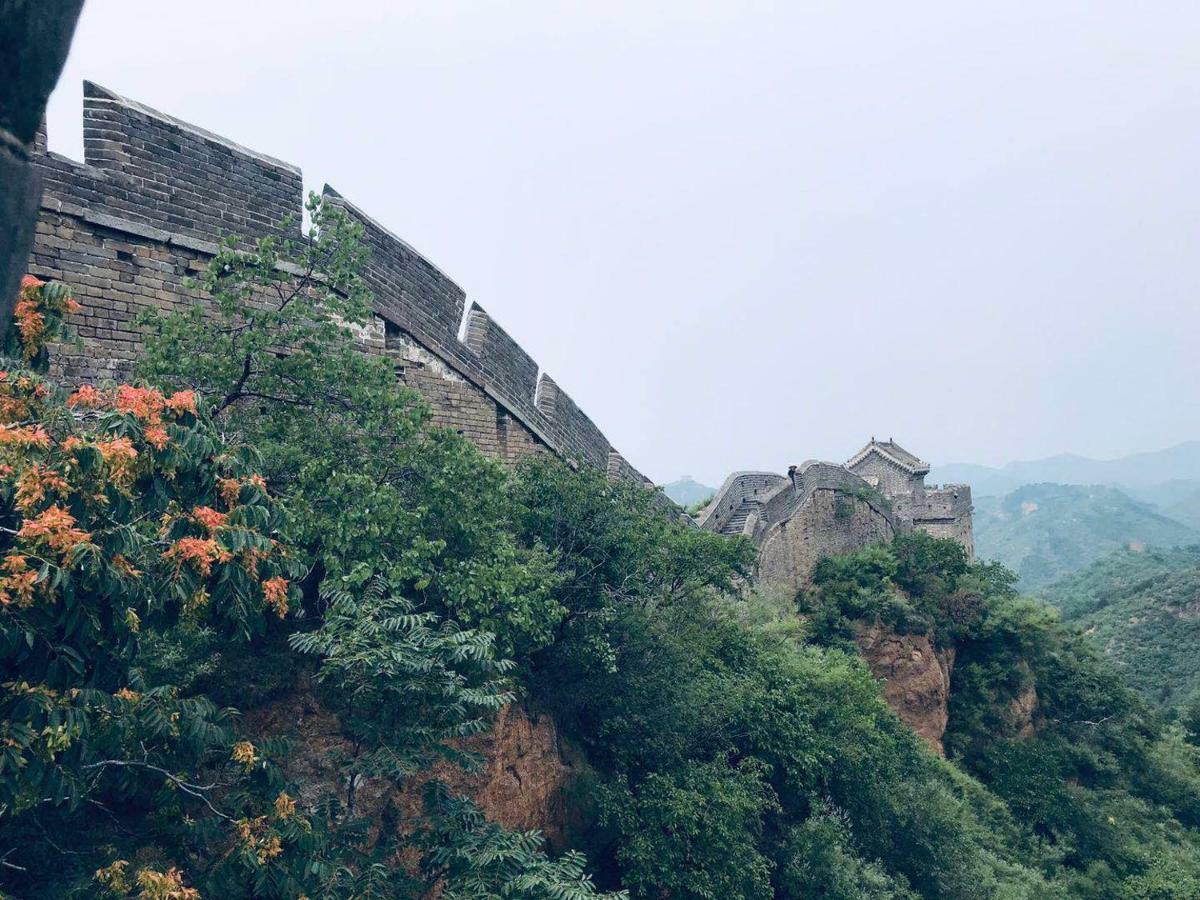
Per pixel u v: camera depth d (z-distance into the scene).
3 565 4.18
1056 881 19.95
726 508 22.66
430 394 11.96
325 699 7.61
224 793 6.30
